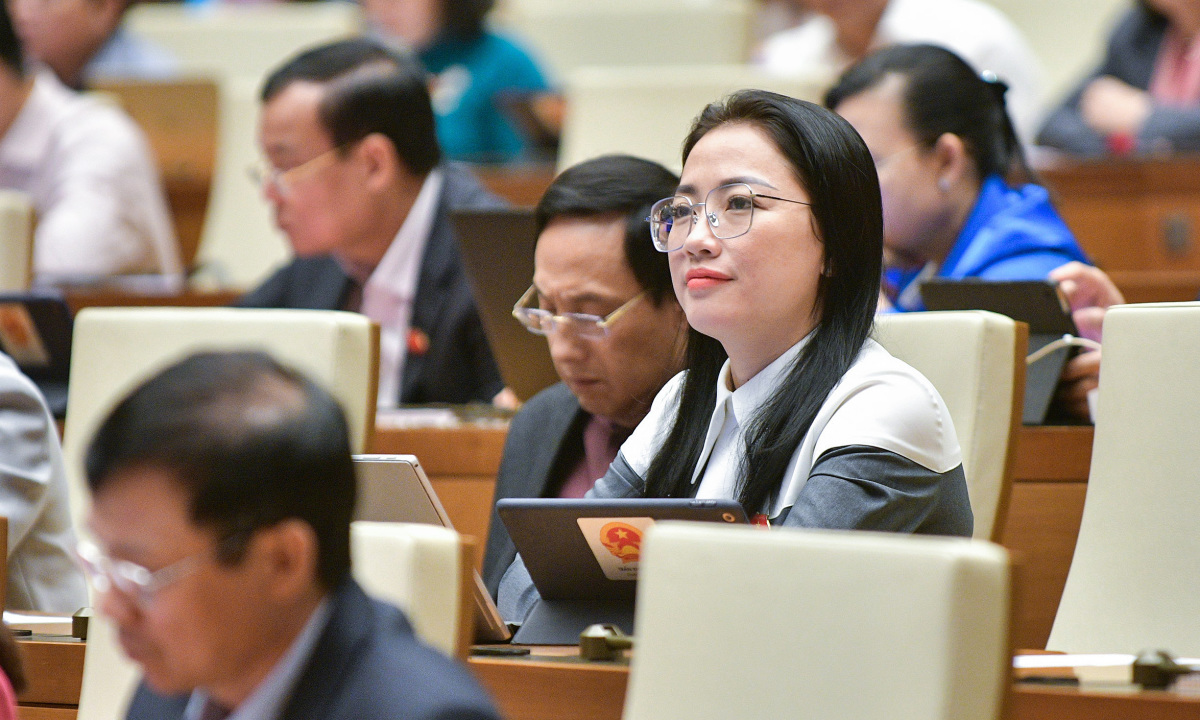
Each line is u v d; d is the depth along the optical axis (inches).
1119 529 268.8
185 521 139.6
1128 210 543.8
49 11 697.0
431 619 182.2
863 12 602.9
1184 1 592.7
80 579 319.0
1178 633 259.6
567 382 291.7
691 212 242.4
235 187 655.1
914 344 281.0
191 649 141.7
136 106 651.5
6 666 208.4
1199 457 261.9
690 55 754.8
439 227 432.1
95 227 589.0
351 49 429.4
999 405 276.1
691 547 163.9
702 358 255.1
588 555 226.5
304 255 430.9
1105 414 273.6
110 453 141.7
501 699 211.2
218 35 746.8
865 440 224.8
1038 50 838.5
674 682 162.2
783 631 157.5
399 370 428.1
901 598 152.3
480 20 705.0
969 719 149.1
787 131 239.9
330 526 145.3
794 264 236.7
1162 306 269.1
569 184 288.8
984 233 359.9
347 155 421.7
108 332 325.1
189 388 143.3
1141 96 594.9
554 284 287.3
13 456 306.7
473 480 354.9
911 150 359.9
